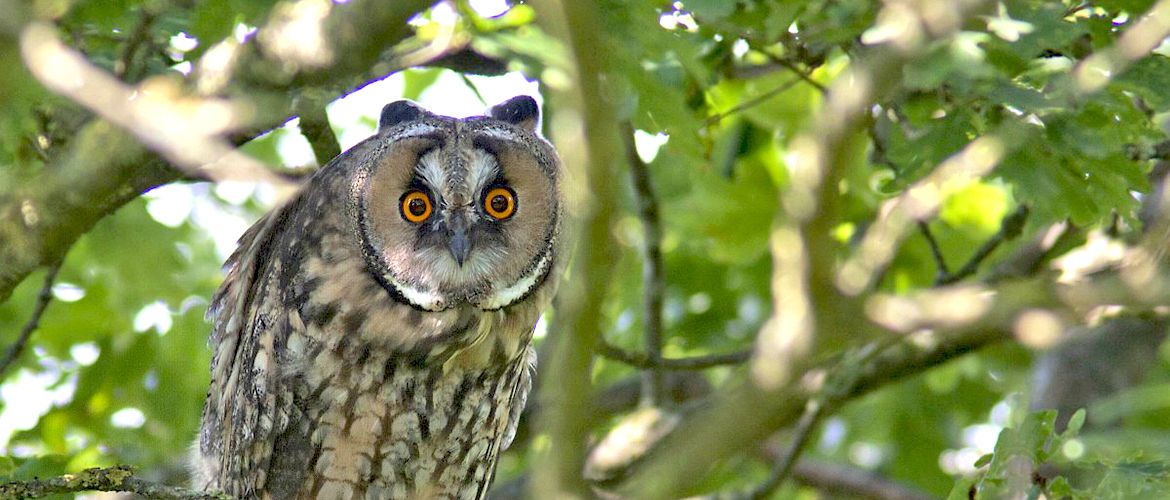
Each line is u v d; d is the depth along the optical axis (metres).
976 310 3.50
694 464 3.38
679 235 11.05
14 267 5.64
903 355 8.80
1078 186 5.86
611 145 3.51
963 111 5.94
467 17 5.67
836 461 12.88
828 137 3.36
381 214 6.86
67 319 10.24
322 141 7.02
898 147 6.21
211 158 4.34
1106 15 6.05
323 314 6.84
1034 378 10.01
